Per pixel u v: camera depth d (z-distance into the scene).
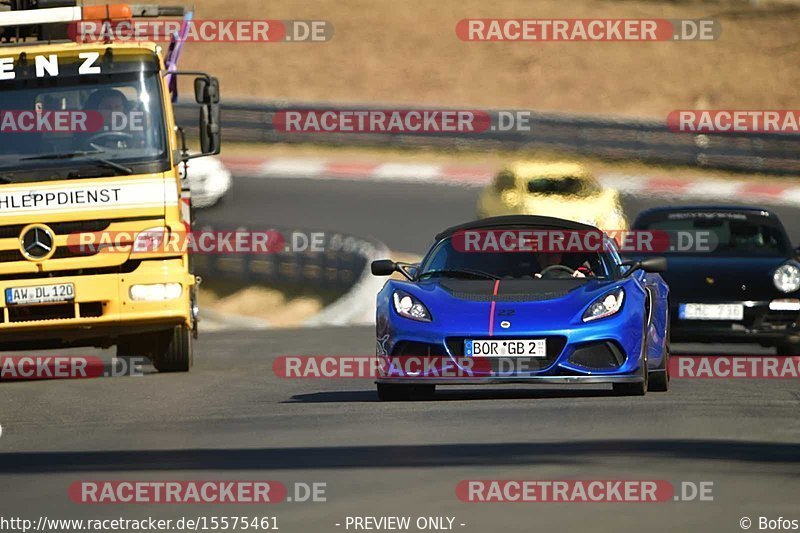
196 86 46.00
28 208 44.12
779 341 47.94
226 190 102.12
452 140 125.31
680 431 27.64
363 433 28.19
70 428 31.22
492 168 117.88
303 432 28.70
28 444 28.59
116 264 44.44
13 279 44.28
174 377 43.91
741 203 110.69
